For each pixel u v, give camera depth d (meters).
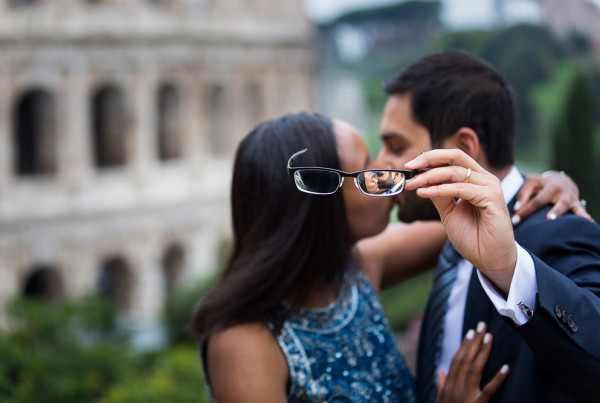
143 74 47.75
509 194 4.86
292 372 4.51
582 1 34.97
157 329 42.88
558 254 4.18
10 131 41.41
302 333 4.61
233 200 4.95
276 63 58.72
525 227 4.53
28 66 41.78
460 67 4.91
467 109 4.81
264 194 4.69
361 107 95.50
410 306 30.03
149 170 48.66
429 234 5.89
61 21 43.03
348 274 5.08
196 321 4.71
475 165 3.66
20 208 41.97
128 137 47.78
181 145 51.94
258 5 57.09
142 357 19.28
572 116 18.25
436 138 4.89
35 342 18.47
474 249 3.61
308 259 4.70
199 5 52.66
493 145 4.88
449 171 3.62
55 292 44.44
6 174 41.41
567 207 4.61
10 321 19.70
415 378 5.27
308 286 4.71
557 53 38.38
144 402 14.91
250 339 4.45
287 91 60.25
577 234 4.23
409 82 4.97
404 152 5.03
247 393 4.33
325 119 4.91
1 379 15.43
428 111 4.88
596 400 3.65
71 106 44.03
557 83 39.22
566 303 3.56
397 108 5.02
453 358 4.48
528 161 41.53
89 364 17.31
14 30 40.97
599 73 31.80
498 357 4.38
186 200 50.53
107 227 46.12
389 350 4.98
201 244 51.88
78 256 44.91
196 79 51.62
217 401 4.48
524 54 41.66
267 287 4.52
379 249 5.73
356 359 4.75
